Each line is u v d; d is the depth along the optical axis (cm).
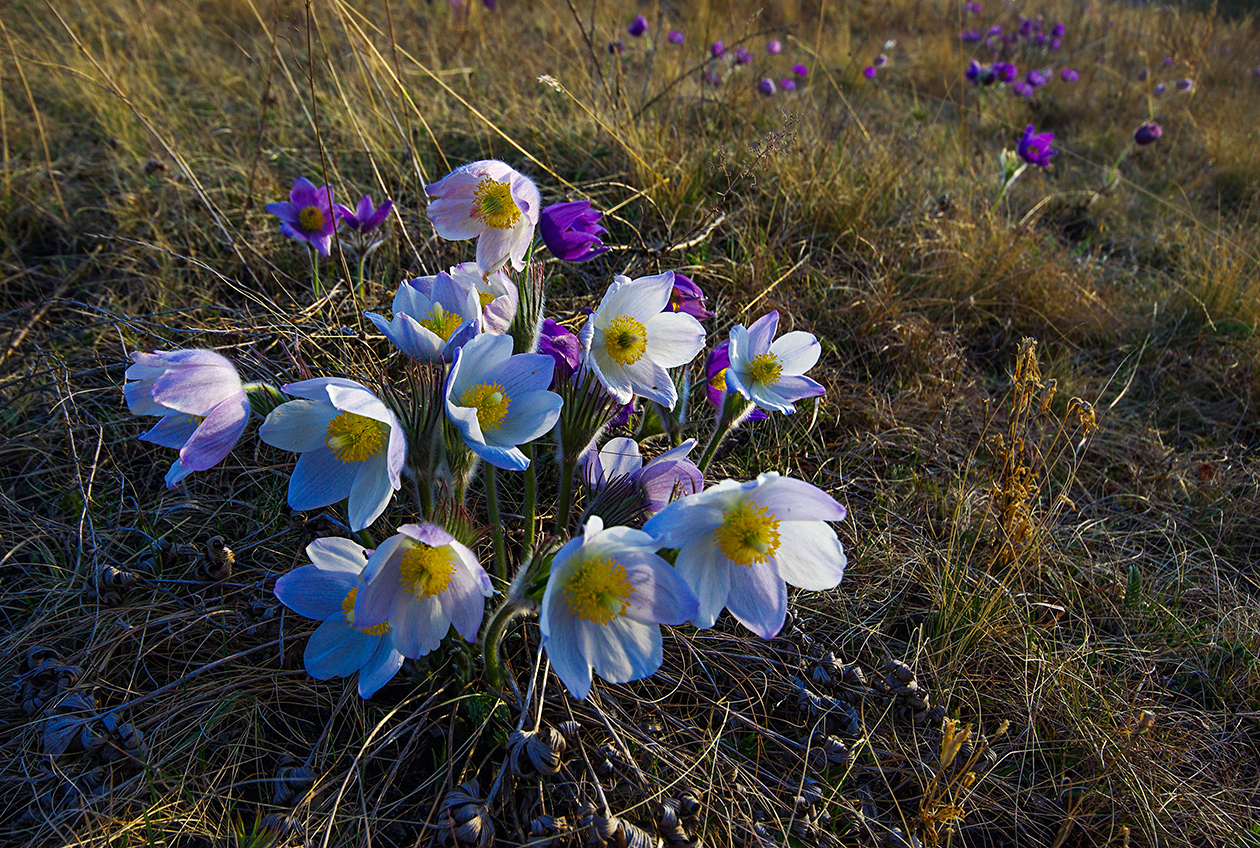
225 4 113
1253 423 62
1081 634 46
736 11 126
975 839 38
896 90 124
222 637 40
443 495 34
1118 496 55
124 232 63
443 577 30
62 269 60
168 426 33
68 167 71
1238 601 48
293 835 33
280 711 38
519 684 39
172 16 107
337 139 76
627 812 35
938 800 36
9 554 41
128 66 84
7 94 81
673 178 71
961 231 74
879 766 38
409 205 68
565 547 27
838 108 100
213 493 46
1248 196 97
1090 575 48
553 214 38
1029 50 144
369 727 37
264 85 86
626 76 94
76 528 43
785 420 54
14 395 48
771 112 90
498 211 35
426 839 34
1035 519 51
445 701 36
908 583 46
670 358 37
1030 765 40
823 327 63
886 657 42
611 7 117
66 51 88
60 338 53
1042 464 55
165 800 34
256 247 62
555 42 104
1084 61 140
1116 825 38
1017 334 68
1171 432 61
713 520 31
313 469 32
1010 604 45
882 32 151
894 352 61
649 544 28
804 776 36
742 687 40
